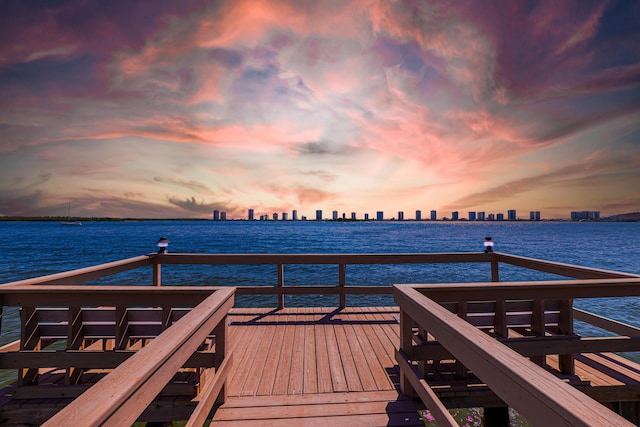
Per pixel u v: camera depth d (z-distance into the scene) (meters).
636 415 2.71
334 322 4.53
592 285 2.46
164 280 15.42
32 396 2.59
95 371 3.01
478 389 2.61
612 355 3.29
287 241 47.00
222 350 2.41
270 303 11.08
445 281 15.49
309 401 2.54
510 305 2.71
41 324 2.67
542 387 0.93
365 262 4.94
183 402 2.52
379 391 2.71
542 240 49.78
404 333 2.50
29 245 38.88
